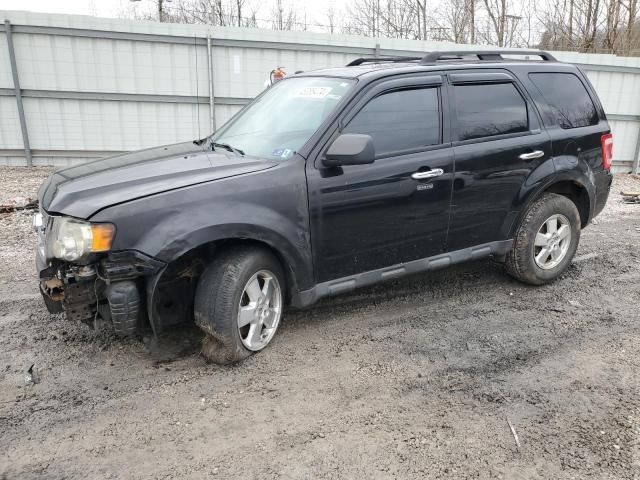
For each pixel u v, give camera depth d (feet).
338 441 9.38
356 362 11.96
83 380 11.11
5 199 25.73
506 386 11.09
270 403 10.44
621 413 10.21
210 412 10.15
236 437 9.48
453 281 16.75
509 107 14.87
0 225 21.89
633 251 20.27
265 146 12.81
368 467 8.75
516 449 9.21
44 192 11.79
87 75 33.65
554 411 10.27
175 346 12.47
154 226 10.12
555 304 15.21
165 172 11.43
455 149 13.66
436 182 13.35
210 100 35.53
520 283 16.63
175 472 8.63
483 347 12.72
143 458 8.95
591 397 10.73
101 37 33.14
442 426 9.79
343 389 10.93
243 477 8.54
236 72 35.68
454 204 13.84
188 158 12.64
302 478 8.51
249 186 11.10
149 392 10.74
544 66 16.07
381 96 12.85
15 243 19.81
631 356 12.36
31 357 11.92
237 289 11.09
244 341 11.67
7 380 11.05
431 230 13.70
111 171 11.84
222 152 13.23
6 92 32.99
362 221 12.55
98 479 8.47
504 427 9.78
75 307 10.37
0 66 32.48
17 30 32.07
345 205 12.22
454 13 75.51
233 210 10.79
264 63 35.86
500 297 15.62
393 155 12.82
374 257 13.05
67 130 34.42
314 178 11.82
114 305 10.05
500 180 14.48
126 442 9.32
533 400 10.61
